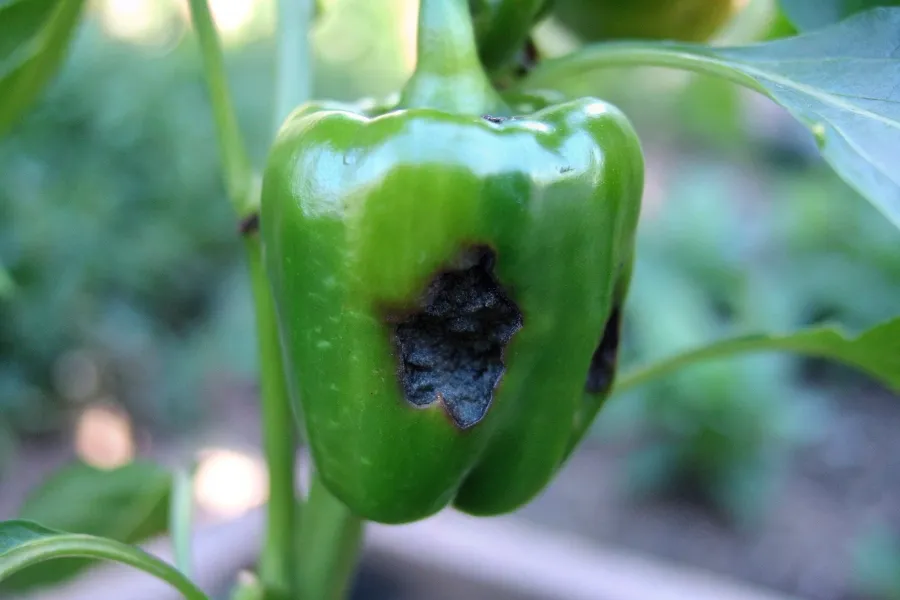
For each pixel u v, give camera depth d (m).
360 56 1.74
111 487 0.41
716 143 1.84
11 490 1.10
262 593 0.32
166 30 1.46
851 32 0.29
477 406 0.28
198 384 1.31
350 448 0.28
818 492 1.19
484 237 0.27
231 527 0.54
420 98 0.28
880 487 1.19
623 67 0.31
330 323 0.27
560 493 1.15
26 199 1.13
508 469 0.30
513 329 0.28
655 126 1.88
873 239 1.44
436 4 0.28
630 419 1.15
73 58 1.25
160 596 0.47
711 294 1.37
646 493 1.15
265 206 0.28
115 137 1.26
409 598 0.54
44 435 1.22
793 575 1.03
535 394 0.29
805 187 1.62
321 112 0.28
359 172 0.27
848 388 1.44
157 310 1.38
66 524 0.41
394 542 0.54
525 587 0.52
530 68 0.32
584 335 0.28
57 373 1.24
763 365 1.13
